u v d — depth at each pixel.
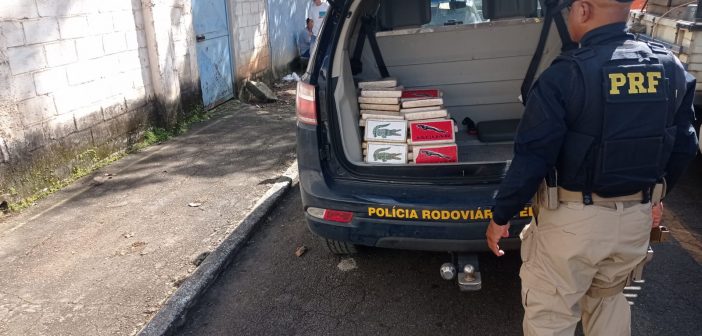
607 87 1.84
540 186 2.10
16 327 2.99
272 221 4.31
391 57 3.82
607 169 1.91
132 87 5.89
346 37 3.08
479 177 2.85
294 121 7.14
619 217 1.98
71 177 5.04
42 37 4.62
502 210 2.05
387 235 2.84
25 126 4.49
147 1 5.96
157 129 6.36
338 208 2.88
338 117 3.01
